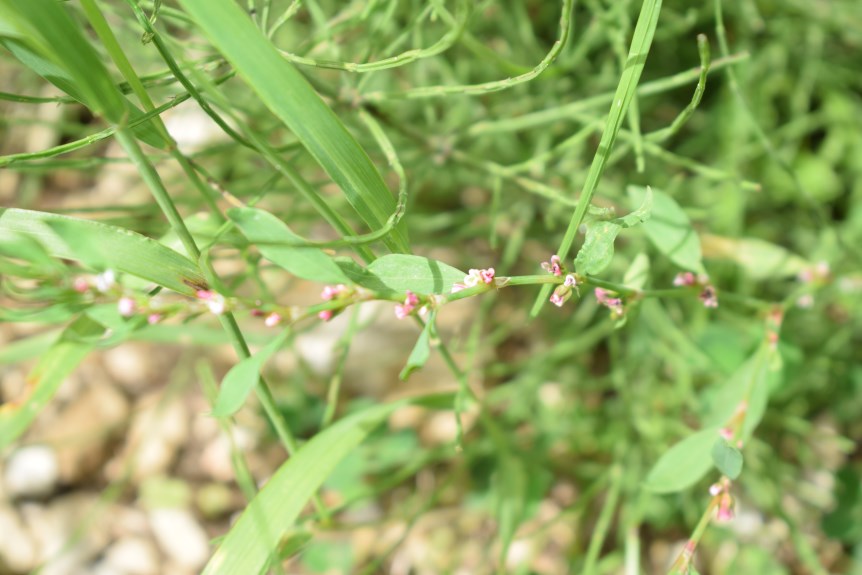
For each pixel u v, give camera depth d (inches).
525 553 19.8
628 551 15.1
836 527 16.6
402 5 17.9
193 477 21.9
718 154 20.4
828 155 20.3
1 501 21.5
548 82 18.7
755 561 18.2
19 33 9.5
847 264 17.4
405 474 15.7
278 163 10.5
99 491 22.0
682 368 16.9
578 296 10.8
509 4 19.8
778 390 15.2
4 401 22.1
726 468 10.9
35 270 9.6
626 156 19.9
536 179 17.3
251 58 9.8
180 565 21.4
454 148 15.0
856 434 20.1
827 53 21.4
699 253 12.3
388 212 10.8
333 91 13.1
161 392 22.7
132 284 11.1
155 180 10.1
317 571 16.6
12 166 12.3
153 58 15.0
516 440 19.1
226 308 10.0
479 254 22.3
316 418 19.2
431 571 19.9
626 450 17.2
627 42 18.1
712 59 20.8
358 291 10.2
